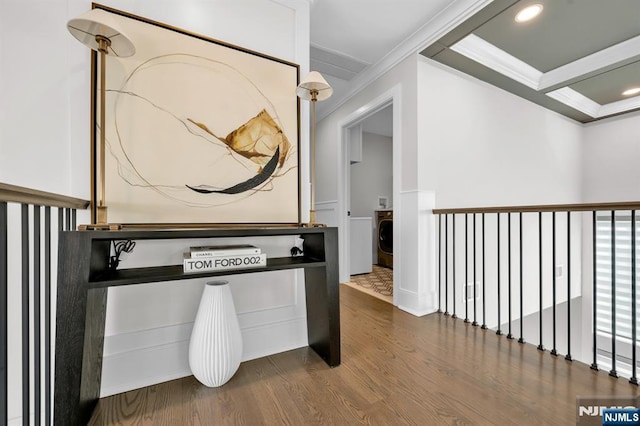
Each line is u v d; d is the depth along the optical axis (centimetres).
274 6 177
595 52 244
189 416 114
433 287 245
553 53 246
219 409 118
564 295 366
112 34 111
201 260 125
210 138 152
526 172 321
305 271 180
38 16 124
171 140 142
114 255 130
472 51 237
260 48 171
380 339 187
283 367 152
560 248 365
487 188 284
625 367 356
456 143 262
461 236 262
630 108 340
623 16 195
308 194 188
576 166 386
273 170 170
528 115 324
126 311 135
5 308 69
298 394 128
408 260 249
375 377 141
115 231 105
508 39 225
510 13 192
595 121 386
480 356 163
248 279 166
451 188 258
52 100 126
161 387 134
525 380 138
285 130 175
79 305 100
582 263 396
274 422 110
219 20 159
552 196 350
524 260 321
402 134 254
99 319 117
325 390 130
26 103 122
